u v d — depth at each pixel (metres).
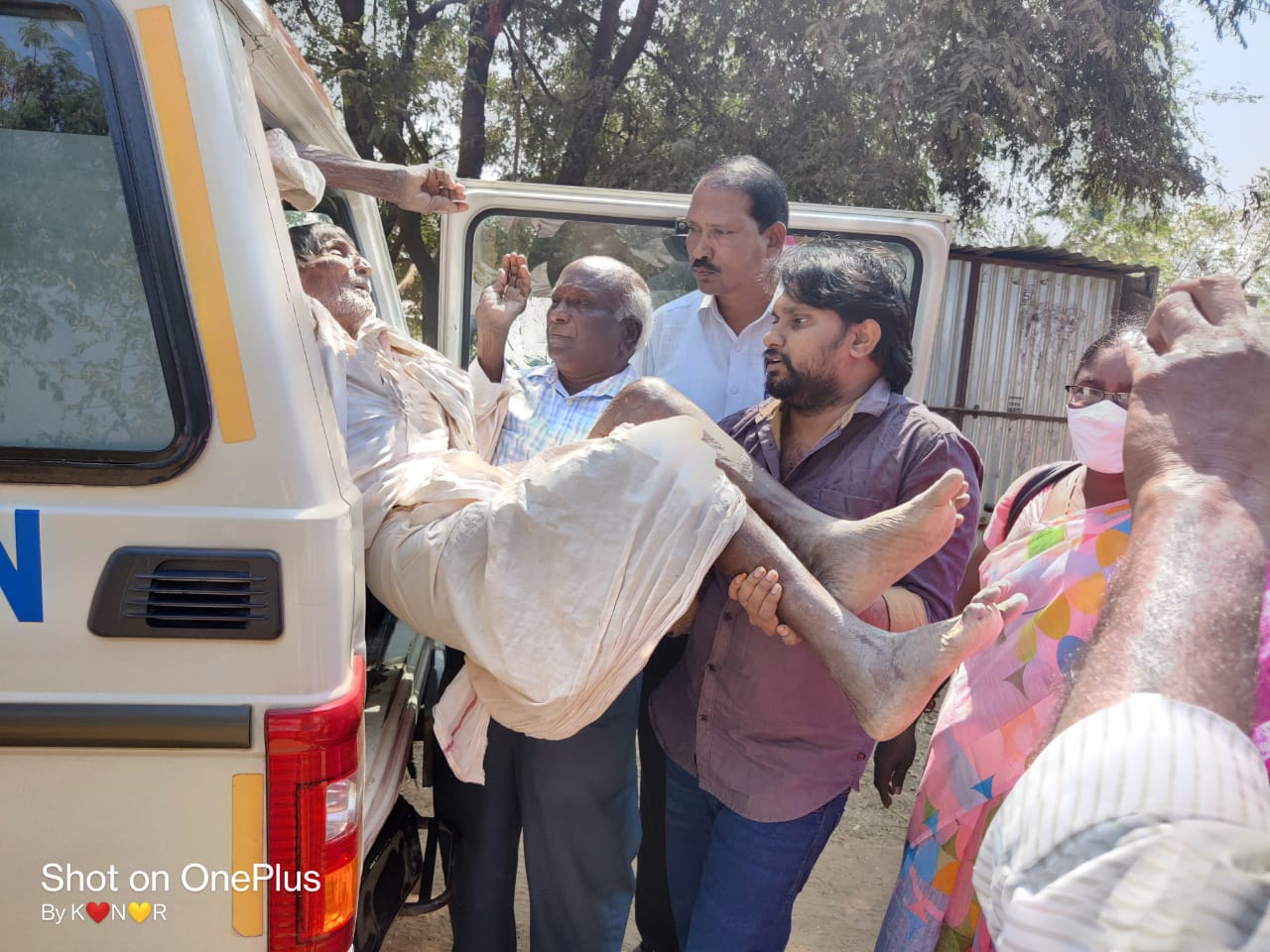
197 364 1.43
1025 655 1.78
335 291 2.35
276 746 1.42
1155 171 9.02
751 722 2.06
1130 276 7.93
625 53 9.29
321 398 1.58
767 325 2.94
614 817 2.29
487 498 1.83
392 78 8.44
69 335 1.44
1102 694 0.76
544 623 1.68
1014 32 8.34
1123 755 0.71
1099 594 1.71
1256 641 0.74
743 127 8.87
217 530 1.42
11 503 1.41
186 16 1.46
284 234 1.60
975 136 8.16
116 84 1.45
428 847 2.31
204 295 1.44
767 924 2.08
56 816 1.44
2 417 1.44
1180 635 0.75
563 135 9.32
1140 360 0.90
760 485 1.96
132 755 1.43
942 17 8.23
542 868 2.29
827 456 2.07
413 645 2.61
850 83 8.41
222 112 1.47
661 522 1.69
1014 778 1.75
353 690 1.49
